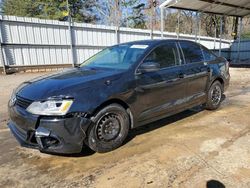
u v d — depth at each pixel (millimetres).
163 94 3879
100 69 3732
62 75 3541
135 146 3447
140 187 2480
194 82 4477
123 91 3293
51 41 13641
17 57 12570
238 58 22188
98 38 15477
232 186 2459
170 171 2764
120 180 2615
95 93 3035
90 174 2756
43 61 13531
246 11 17766
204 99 4871
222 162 2932
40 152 3322
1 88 8234
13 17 12133
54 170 2861
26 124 2846
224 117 4715
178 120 4570
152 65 3527
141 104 3568
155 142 3570
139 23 32250
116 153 3246
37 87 3107
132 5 31516
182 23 32875
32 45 12969
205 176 2645
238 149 3270
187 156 3109
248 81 9805
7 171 2855
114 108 3236
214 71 4941
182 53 4355
